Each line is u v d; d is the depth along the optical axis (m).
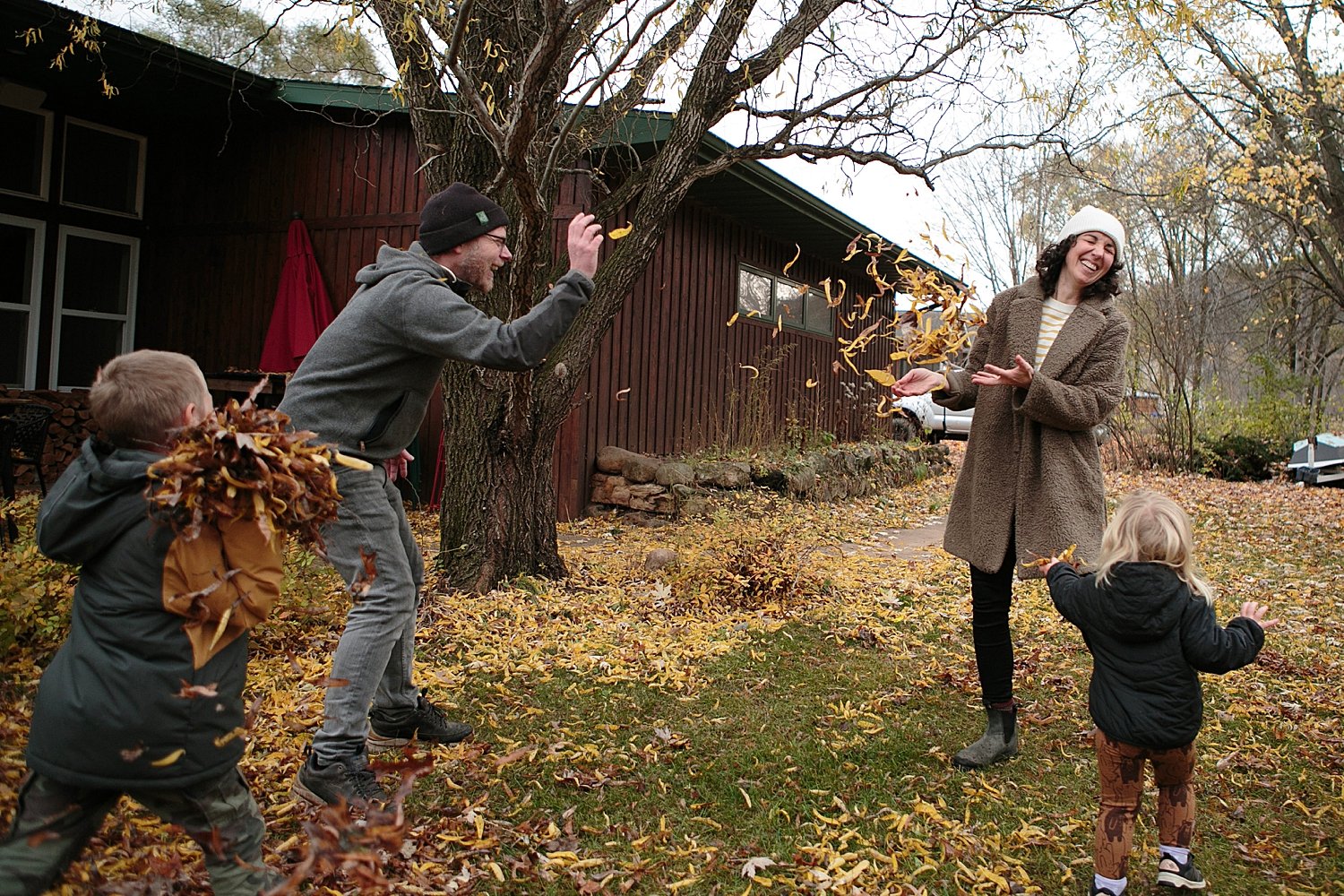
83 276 9.51
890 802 3.00
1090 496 3.16
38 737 1.70
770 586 5.57
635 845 2.62
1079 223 3.23
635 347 9.56
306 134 9.39
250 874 1.87
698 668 4.29
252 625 1.81
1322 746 3.58
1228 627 2.47
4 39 7.63
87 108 9.33
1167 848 2.51
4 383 8.95
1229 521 10.34
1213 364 18.94
